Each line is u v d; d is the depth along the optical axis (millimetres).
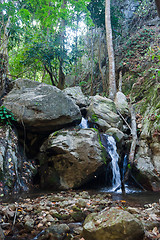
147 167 5652
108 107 7734
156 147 6051
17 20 8031
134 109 8094
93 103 7570
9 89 6809
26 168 5512
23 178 5180
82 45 14281
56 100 5984
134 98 9133
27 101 5816
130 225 1986
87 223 2270
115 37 13047
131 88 10156
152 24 12492
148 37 11664
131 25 13320
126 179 5570
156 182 5363
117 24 12031
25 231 2486
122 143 6547
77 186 5059
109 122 7098
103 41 13508
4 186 4344
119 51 12258
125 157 6570
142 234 2025
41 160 5723
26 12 8008
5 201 3703
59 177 5141
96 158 5113
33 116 5691
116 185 5723
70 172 5105
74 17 11000
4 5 7531
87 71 13820
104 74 12203
